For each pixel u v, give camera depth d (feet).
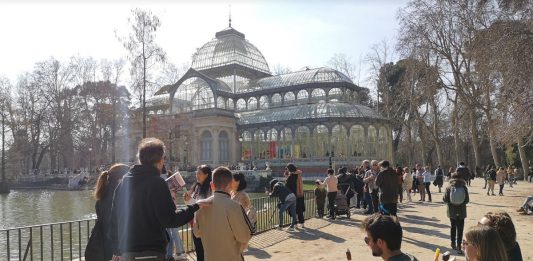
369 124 176.65
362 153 177.06
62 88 234.38
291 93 208.54
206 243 18.47
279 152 191.83
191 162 198.49
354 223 56.29
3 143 213.05
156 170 16.90
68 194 159.22
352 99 205.67
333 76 204.74
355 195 77.77
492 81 108.37
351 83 203.41
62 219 88.63
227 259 18.17
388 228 12.72
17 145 228.02
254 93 215.92
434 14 129.80
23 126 230.27
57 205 117.80
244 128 202.39
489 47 94.53
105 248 19.89
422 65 137.39
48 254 54.08
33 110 232.12
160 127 171.73
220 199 18.54
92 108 219.61
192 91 211.00
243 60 238.89
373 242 13.00
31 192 178.40
